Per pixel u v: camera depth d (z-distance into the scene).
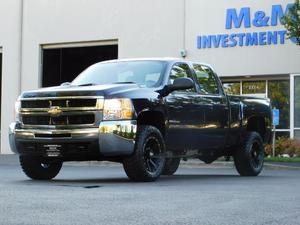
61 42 30.52
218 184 10.02
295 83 25.92
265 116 13.81
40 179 11.09
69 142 10.05
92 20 29.84
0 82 32.72
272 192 8.43
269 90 26.64
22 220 5.55
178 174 14.46
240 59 26.77
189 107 11.34
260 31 26.42
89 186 9.12
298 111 25.86
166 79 11.08
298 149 24.47
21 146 10.50
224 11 27.09
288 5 26.02
